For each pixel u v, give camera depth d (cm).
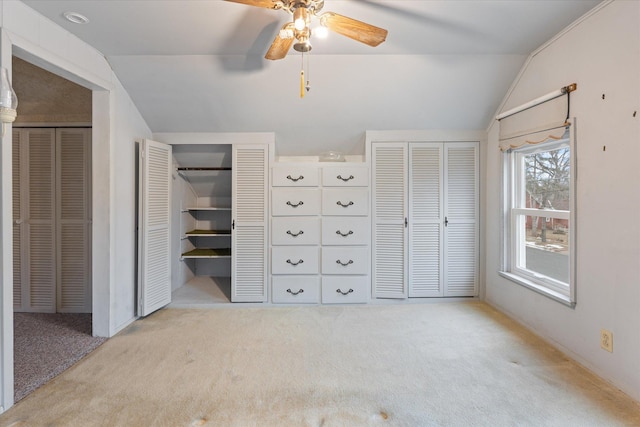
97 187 268
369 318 308
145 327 287
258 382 203
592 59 211
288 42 188
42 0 192
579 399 183
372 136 345
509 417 169
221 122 332
